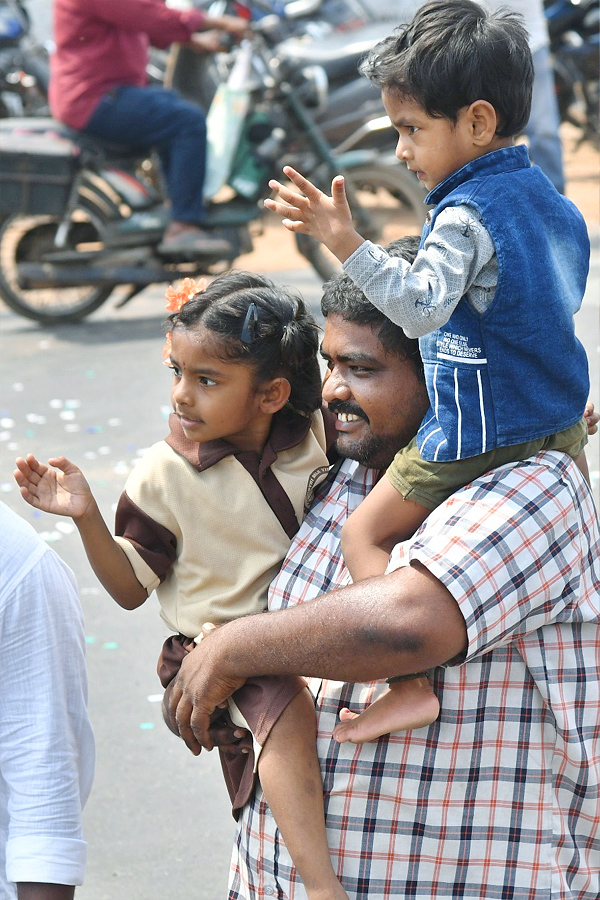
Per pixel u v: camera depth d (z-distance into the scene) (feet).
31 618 7.76
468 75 8.25
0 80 59.11
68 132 36.09
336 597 7.86
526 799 8.02
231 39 37.32
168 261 37.78
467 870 8.06
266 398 9.01
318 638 7.81
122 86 35.47
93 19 34.86
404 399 8.56
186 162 35.81
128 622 20.38
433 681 8.02
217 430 8.96
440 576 7.55
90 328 39.50
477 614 7.57
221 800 15.81
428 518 8.17
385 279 8.14
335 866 8.21
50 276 37.06
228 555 9.11
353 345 8.49
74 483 8.97
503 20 8.50
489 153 8.50
